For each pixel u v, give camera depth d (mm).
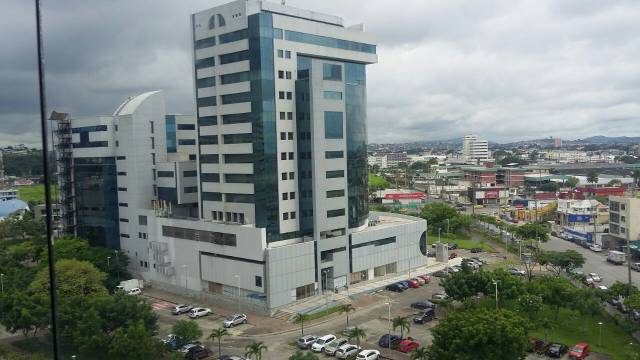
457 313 70125
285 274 103125
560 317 96438
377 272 125875
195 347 81750
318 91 109500
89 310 78750
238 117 110000
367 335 88938
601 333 87750
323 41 117438
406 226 132125
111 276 120625
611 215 166750
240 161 110250
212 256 111562
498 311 70500
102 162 134875
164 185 131125
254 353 74875
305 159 111438
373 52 129000
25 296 87062
